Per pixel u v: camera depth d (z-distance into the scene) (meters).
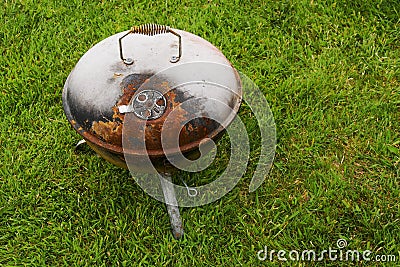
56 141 2.11
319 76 2.25
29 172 2.05
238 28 2.40
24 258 1.92
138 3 2.46
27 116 2.16
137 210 1.99
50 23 2.40
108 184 2.04
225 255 1.93
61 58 2.30
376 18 2.41
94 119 1.75
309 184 2.03
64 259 1.91
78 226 1.97
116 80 1.74
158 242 1.95
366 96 2.21
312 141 2.11
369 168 2.07
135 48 1.79
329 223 1.96
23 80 2.24
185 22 2.40
